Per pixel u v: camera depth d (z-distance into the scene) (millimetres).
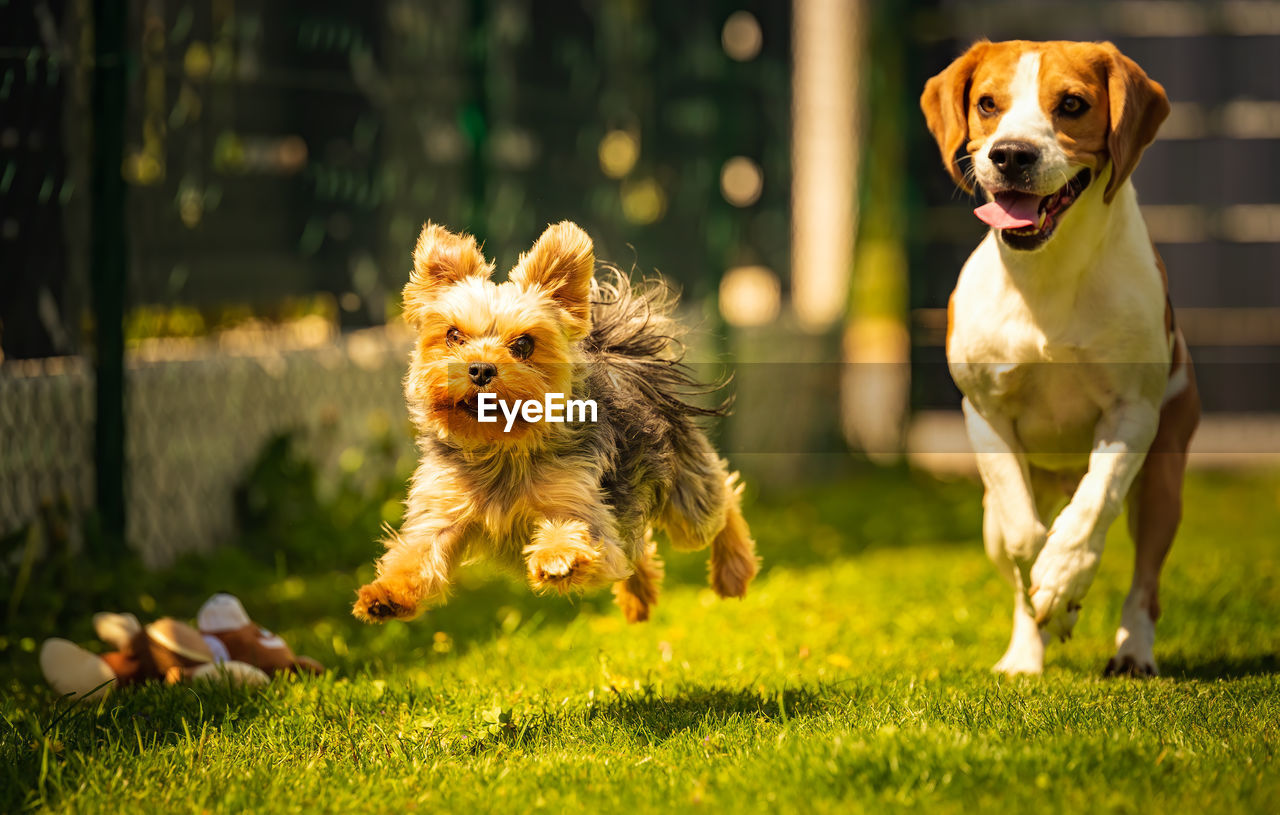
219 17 7805
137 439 6789
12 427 6094
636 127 10539
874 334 11984
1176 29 12031
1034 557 4664
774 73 11531
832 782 3250
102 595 6066
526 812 3258
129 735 3955
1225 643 5500
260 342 8164
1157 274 4680
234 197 8039
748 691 4457
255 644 4820
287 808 3336
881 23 11820
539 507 3723
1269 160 12156
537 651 5320
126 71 6348
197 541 7180
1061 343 4586
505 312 3658
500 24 10109
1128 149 4402
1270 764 3334
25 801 3350
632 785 3416
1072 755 3328
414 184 9359
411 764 3689
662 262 10453
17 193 6324
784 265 11984
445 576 3746
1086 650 5457
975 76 4625
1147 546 4914
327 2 8656
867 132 11898
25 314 6457
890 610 6355
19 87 6273
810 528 9211
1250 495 10539
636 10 10398
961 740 3428
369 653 5402
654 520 4266
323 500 7957
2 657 5352
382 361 8547
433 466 3836
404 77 9312
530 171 10023
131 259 7133
